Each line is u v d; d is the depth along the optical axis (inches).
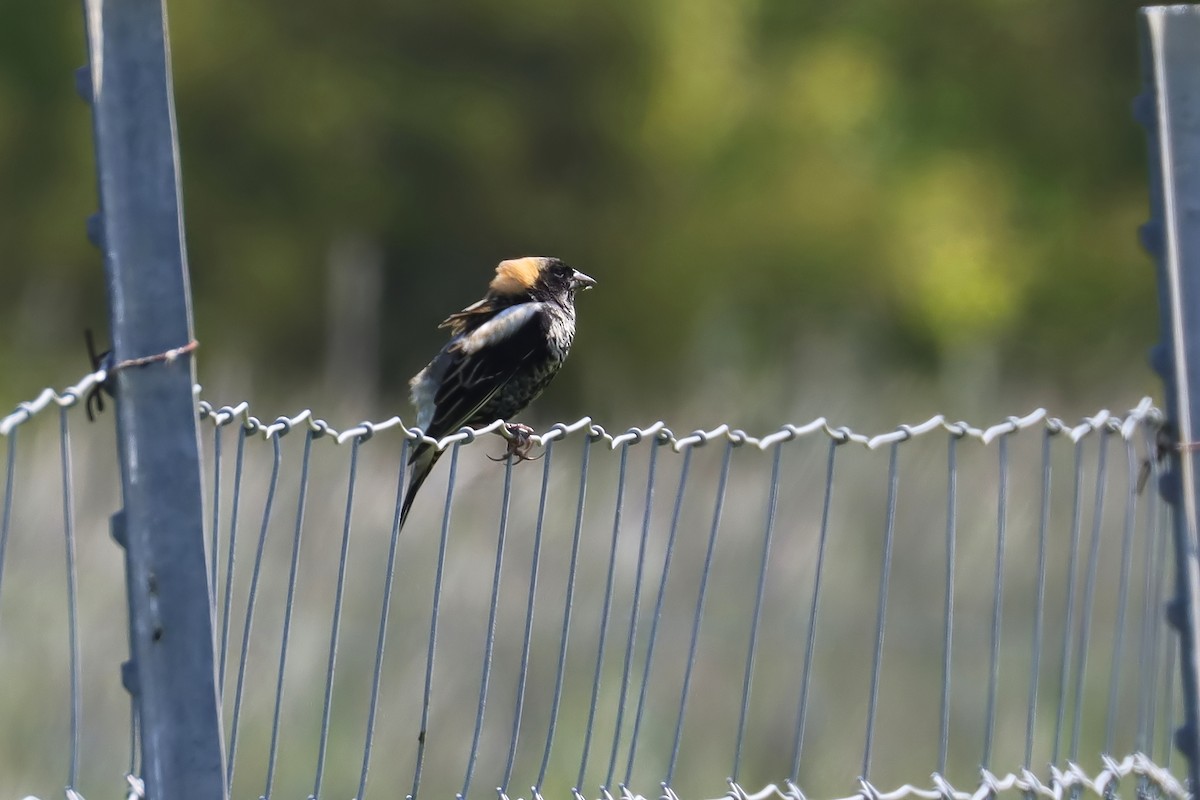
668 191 1293.1
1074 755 256.8
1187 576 229.9
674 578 458.9
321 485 437.1
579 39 1237.1
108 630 381.7
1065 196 1734.7
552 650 419.2
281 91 1204.5
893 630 455.2
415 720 376.8
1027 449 546.0
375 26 1234.6
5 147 1205.7
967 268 1466.5
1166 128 225.3
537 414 1242.6
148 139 178.5
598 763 376.2
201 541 182.7
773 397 711.1
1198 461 229.0
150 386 180.4
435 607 207.8
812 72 1434.5
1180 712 425.7
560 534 461.4
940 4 1739.7
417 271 1256.2
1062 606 479.5
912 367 1419.8
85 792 347.6
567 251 1264.8
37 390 1001.5
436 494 457.4
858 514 499.2
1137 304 1691.7
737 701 414.9
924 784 393.1
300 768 355.9
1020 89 1747.0
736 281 1327.5
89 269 1214.9
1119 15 1744.6
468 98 1229.7
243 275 1211.9
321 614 398.9
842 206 1373.0
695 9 1283.2
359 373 971.3
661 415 817.5
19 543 402.9
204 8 1207.6
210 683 183.9
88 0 175.8
